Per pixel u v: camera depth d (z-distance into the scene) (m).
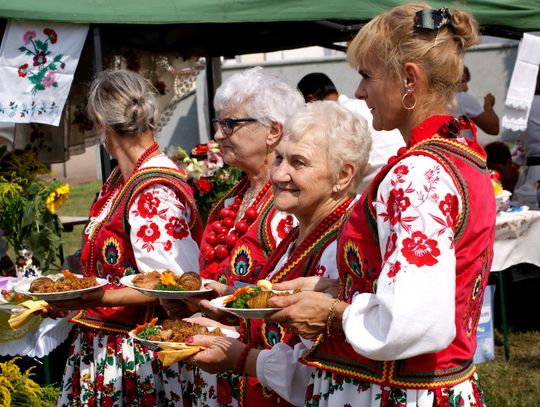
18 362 4.43
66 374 3.02
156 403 2.86
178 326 2.33
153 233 2.70
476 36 1.77
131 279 2.59
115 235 2.81
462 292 1.70
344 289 1.86
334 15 4.67
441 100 1.76
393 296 1.58
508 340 5.68
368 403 1.76
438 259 1.59
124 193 2.77
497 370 5.00
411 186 1.64
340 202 2.07
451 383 1.71
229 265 2.51
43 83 4.18
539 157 6.77
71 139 6.00
